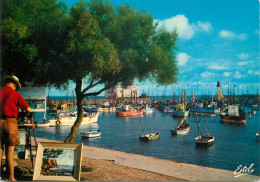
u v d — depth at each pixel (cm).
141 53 802
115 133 4547
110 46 703
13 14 659
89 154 845
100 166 669
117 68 739
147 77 851
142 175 582
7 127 467
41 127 5369
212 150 3106
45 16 701
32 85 877
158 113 9450
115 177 559
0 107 468
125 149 3216
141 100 13275
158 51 774
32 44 699
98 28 711
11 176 475
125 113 8262
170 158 2739
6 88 481
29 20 677
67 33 696
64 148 498
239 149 3150
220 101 10812
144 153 2983
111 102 12344
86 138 4034
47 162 489
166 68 821
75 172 482
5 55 722
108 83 878
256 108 10231
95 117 6181
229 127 5291
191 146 3359
